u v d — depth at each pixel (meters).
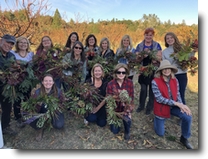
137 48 3.10
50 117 2.20
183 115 2.19
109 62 3.09
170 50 2.79
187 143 2.25
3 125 2.41
